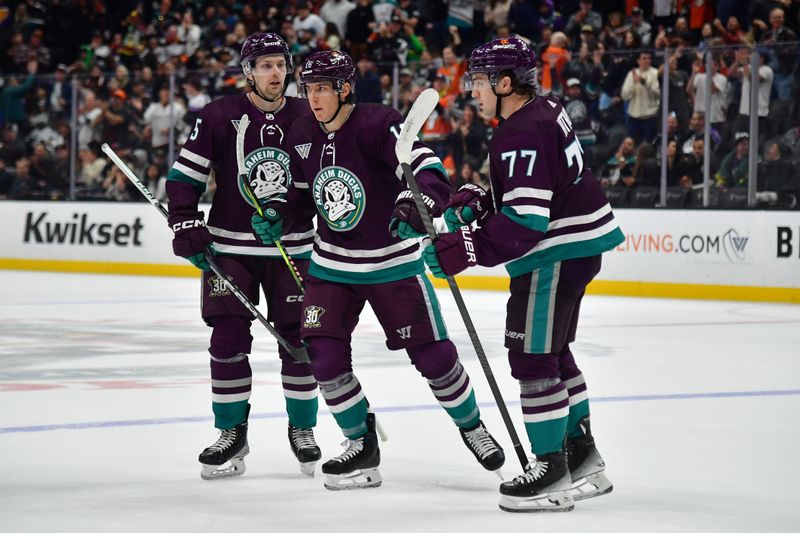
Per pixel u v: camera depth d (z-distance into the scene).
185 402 9.23
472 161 21.22
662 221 19.64
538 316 5.78
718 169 19.31
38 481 6.46
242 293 6.74
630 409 9.02
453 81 21.36
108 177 24.44
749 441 7.75
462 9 25.16
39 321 15.29
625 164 20.11
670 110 19.64
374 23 25.11
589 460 6.13
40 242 25.23
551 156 5.62
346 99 6.34
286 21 25.84
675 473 6.77
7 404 9.08
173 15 28.12
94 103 24.31
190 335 13.82
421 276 6.41
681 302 18.77
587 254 5.77
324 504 6.00
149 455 7.23
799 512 5.82
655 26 22.55
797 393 9.85
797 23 20.92
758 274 18.75
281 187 6.95
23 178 25.30
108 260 24.48
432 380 6.46
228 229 6.96
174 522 5.57
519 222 5.55
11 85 24.97
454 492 6.31
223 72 23.09
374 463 6.41
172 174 6.94
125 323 15.09
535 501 5.81
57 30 29.62
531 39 23.91
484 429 6.57
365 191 6.35
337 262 6.44
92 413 8.70
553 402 5.82
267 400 9.35
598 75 20.12
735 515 5.75
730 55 19.05
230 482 6.57
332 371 6.37
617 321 15.78
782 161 18.75
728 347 13.03
